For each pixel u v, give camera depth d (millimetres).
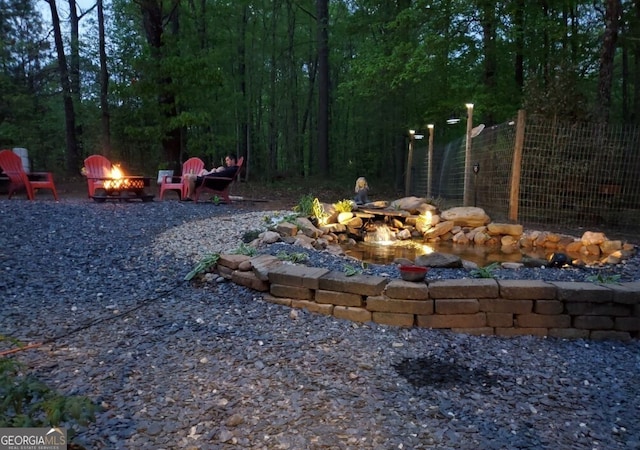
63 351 2506
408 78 11156
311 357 2576
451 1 10945
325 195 13016
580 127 7688
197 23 14773
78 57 16578
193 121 11367
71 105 15047
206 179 8711
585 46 11906
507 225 6930
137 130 11664
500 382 2414
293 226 5703
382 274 3902
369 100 15367
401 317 3160
